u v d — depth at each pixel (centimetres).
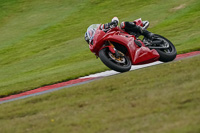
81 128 1688
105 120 1712
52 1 12838
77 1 12325
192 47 4738
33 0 13262
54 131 1738
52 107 2223
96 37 2880
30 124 1948
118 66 2823
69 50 7738
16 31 10638
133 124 1573
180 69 2419
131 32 3055
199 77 2064
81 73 4366
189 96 1736
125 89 2208
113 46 2852
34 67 6950
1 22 11756
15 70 7056
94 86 2502
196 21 7338
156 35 3103
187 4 8950
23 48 8950
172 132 1373
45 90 3662
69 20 10750
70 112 2006
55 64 6756
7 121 2136
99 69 4394
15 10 12619
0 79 6397
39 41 9281
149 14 9194
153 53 2922
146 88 2108
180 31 6875
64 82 4062
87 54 6944
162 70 2542
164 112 1620
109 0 11669
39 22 11100
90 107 2003
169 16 8488
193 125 1384
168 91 1914
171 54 3048
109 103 1986
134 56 2873
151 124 1520
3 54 8775
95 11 11062
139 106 1792
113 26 2919
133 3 10775
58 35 9488
